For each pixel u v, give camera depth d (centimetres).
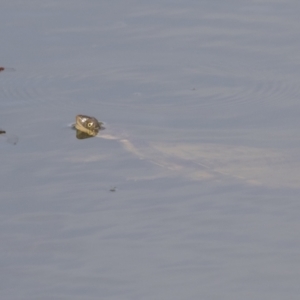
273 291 1925
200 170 2619
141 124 3112
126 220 2286
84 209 2356
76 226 2262
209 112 3262
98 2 4656
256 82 3619
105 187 2495
